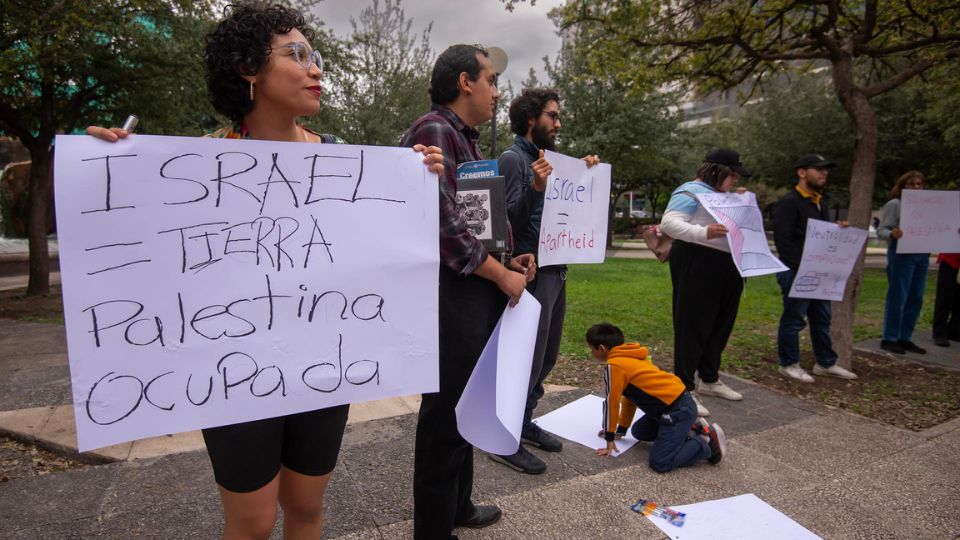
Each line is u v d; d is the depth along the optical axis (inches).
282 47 52.0
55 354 197.0
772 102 672.4
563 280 107.3
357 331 57.3
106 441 47.6
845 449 119.2
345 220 56.7
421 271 60.2
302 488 58.3
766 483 103.6
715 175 141.3
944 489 102.0
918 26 203.9
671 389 109.3
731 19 194.1
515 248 101.9
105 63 329.1
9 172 598.5
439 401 69.0
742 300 347.6
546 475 105.4
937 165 577.6
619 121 697.0
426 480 71.3
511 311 66.0
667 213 140.3
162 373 49.5
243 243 52.6
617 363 112.4
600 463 111.1
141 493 95.2
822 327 173.5
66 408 135.1
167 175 49.4
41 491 95.6
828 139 613.6
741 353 203.3
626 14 207.2
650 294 355.3
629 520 89.9
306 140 61.5
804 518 91.9
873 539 86.4
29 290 354.3
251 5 52.9
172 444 115.6
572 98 735.7
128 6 293.6
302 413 56.5
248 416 52.2
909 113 536.1
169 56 334.3
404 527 85.9
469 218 70.7
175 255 49.9
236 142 52.0
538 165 89.8
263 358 53.2
